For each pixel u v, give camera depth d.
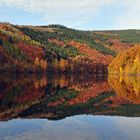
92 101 44.31
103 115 30.31
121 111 33.56
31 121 26.03
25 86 68.19
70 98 48.03
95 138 20.48
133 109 35.44
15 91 56.06
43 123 25.14
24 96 48.81
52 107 36.66
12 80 90.00
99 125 24.72
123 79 115.25
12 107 36.03
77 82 91.62
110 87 71.75
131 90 64.31
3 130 22.27
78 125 24.59
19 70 155.62
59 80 101.94
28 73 158.38
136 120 27.39
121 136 21.11
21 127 23.36
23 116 29.11
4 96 47.78
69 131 22.28
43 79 105.25
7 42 164.88
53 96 50.38
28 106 37.25
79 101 44.12
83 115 30.08
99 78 125.19
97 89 65.88
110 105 39.50
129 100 45.75
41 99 45.47
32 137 20.38
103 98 48.62
